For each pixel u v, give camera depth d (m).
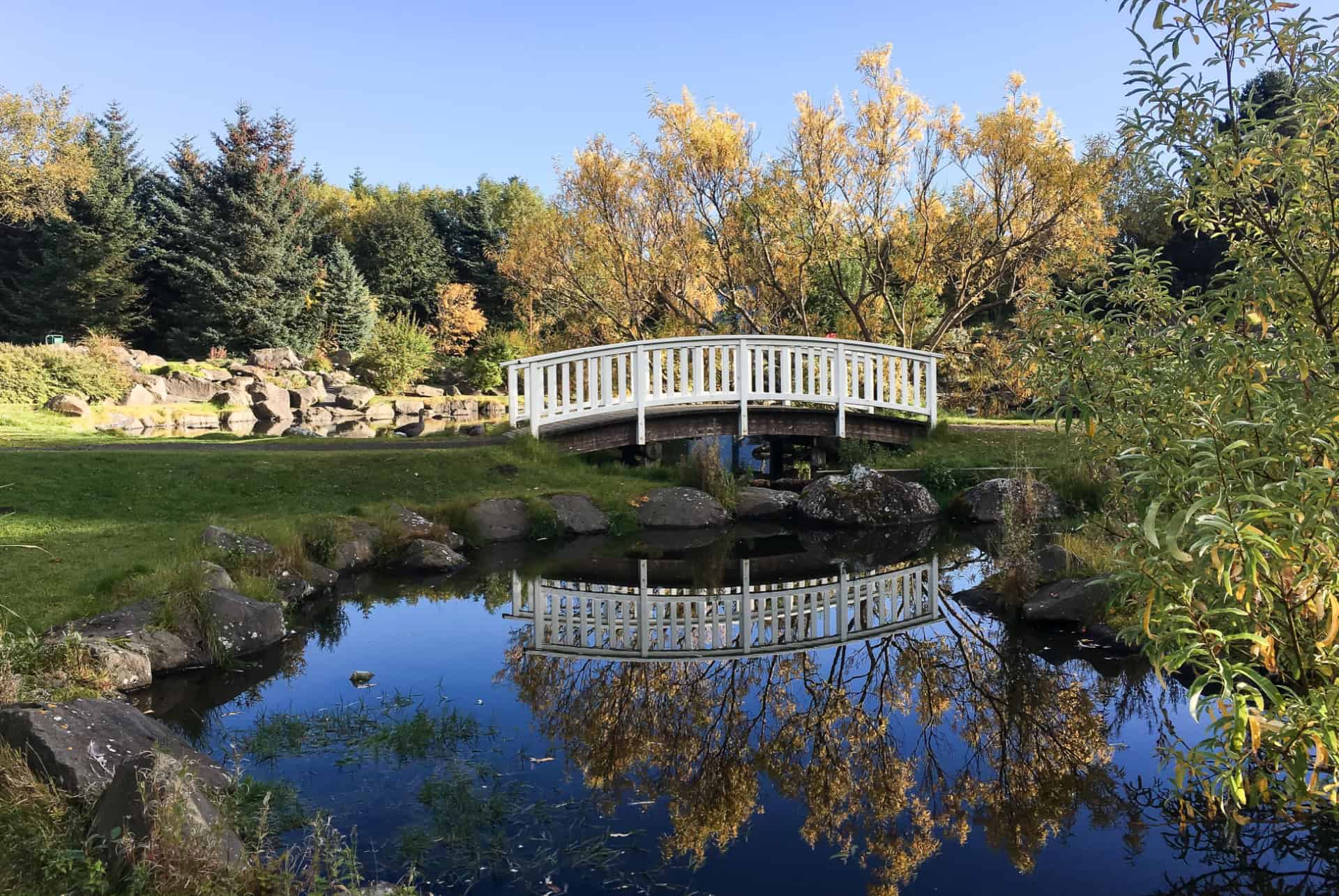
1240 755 2.57
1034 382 3.54
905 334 17.00
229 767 4.11
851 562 8.94
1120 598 3.25
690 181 16.86
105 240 36.47
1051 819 3.80
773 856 3.51
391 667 5.79
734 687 5.54
